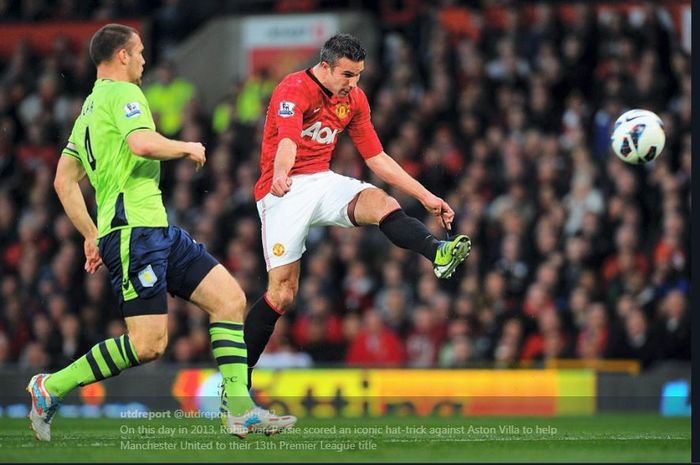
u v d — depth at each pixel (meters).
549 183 52.19
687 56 57.00
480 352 48.50
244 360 25.41
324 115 28.03
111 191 24.56
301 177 28.55
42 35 67.88
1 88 65.19
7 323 54.69
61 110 63.75
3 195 60.75
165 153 23.70
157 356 24.80
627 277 48.16
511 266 50.41
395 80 58.66
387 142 56.97
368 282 52.25
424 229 27.03
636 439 26.70
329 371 42.62
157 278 24.42
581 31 57.34
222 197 56.56
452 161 55.00
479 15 61.28
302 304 51.47
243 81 63.97
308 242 54.72
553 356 47.16
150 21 68.69
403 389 42.75
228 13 69.19
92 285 53.84
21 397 45.00
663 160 51.69
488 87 57.69
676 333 45.94
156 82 63.97
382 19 66.50
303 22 64.56
